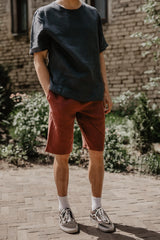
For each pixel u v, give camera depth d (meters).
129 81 8.12
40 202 2.64
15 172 3.86
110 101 2.22
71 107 1.92
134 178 3.73
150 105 7.78
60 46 1.91
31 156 4.65
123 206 2.61
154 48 7.66
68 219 2.06
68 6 1.92
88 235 2.00
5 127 6.01
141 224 2.21
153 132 5.20
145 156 4.56
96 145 2.07
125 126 5.55
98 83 2.01
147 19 5.24
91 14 2.02
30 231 2.05
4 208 2.48
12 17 9.70
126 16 8.02
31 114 4.79
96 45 1.99
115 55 8.30
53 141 2.01
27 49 9.49
